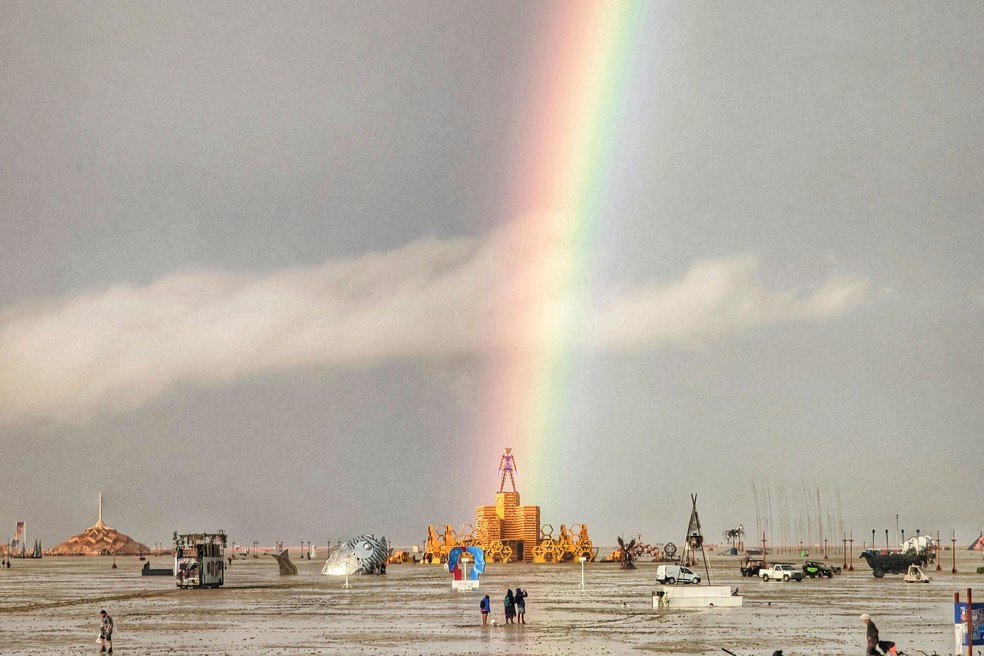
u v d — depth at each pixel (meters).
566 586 169.75
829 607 119.06
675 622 101.00
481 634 91.00
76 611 122.00
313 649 81.19
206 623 103.69
